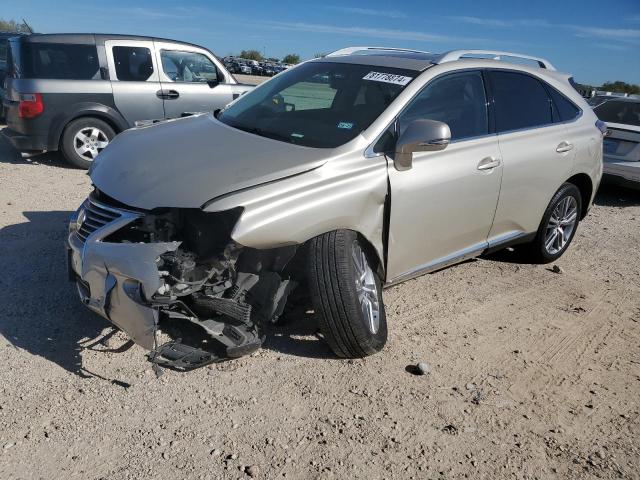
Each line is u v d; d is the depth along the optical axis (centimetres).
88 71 876
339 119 421
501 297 516
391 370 387
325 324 371
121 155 396
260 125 441
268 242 341
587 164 583
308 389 360
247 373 371
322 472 297
